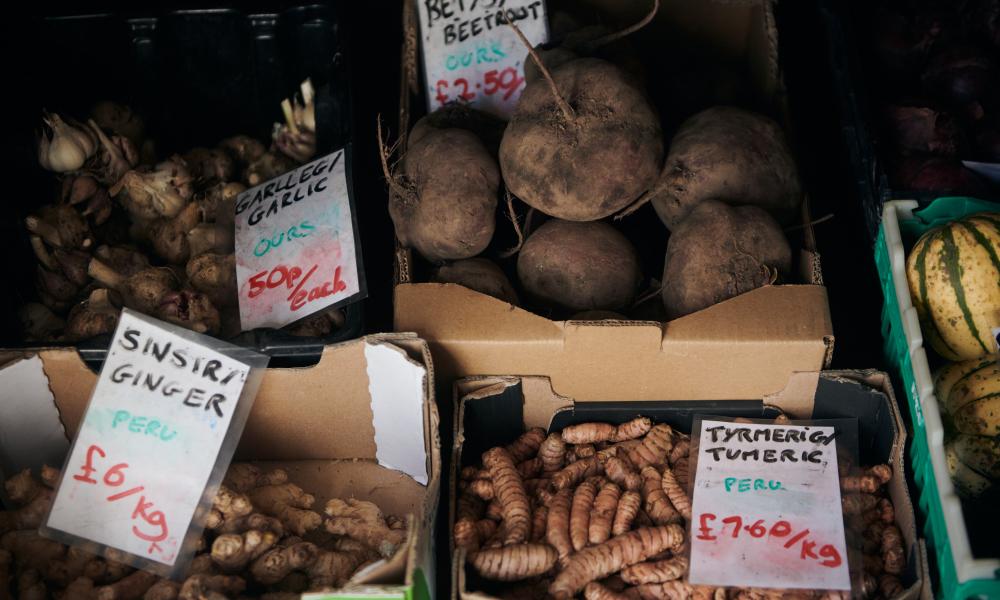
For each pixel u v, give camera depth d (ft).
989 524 2.40
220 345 2.44
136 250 3.00
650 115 2.64
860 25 3.45
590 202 2.60
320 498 2.67
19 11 3.36
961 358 2.53
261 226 2.83
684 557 2.37
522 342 2.52
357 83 3.63
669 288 2.65
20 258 2.93
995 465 2.41
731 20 3.31
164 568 2.34
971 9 3.31
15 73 3.15
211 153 3.22
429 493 2.25
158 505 2.37
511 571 2.29
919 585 2.26
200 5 3.41
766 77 3.18
